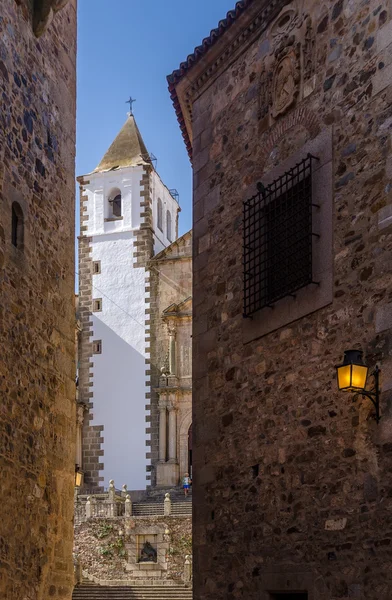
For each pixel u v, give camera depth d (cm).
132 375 4800
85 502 3994
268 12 1268
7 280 1247
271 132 1238
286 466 1106
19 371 1265
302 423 1087
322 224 1087
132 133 5425
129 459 4672
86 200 5156
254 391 1199
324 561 1011
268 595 1106
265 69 1277
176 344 4775
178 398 4697
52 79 1485
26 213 1332
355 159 1047
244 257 1255
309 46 1167
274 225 1214
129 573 3750
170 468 4581
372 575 934
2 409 1198
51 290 1415
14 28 1328
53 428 1377
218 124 1391
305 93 1163
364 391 954
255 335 1207
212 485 1261
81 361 4897
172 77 1492
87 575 3653
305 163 1137
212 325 1329
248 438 1196
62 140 1512
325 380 1054
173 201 5591
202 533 1265
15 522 1214
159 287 4903
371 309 988
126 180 5109
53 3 1398
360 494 969
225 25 1338
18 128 1324
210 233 1373
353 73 1070
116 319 4916
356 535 966
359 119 1048
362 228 1020
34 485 1288
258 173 1261
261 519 1141
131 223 5041
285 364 1139
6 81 1288
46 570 1305
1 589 1152
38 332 1348
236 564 1178
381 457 941
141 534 3797
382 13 1027
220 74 1402
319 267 1084
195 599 1254
